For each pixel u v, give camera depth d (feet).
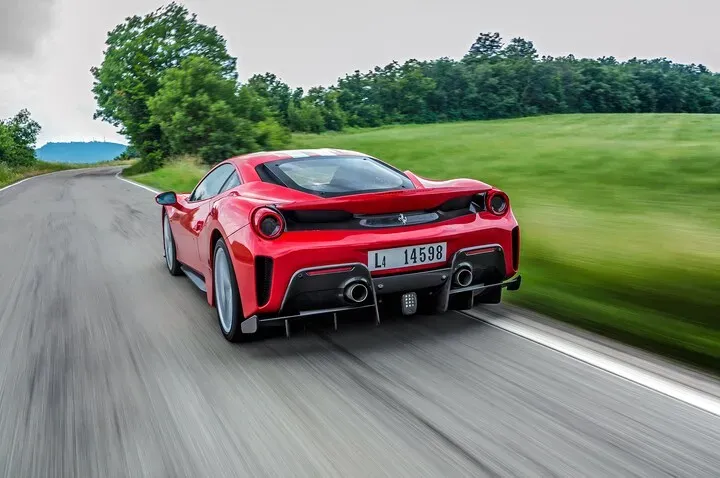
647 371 9.87
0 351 12.58
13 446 8.26
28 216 42.29
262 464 7.39
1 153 217.77
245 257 11.00
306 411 8.89
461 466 7.11
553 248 21.57
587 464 7.07
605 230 25.11
